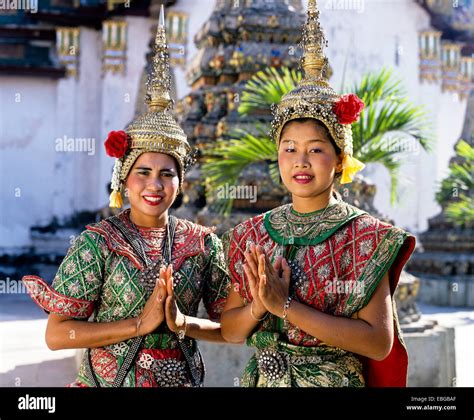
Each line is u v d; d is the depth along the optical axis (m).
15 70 14.56
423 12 14.20
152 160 2.55
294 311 2.20
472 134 14.05
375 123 5.09
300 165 2.31
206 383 4.18
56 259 14.21
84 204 14.79
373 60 13.97
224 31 5.84
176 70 13.77
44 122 14.84
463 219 11.32
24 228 14.48
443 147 14.03
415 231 13.59
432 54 14.16
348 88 6.15
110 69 14.62
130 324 2.40
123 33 14.62
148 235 2.61
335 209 2.39
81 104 14.93
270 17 5.55
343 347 2.21
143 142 2.54
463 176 11.56
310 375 2.28
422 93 14.15
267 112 5.38
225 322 2.46
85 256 2.49
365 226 2.32
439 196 12.19
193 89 6.61
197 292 2.61
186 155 2.68
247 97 5.14
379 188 13.32
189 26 13.88
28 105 14.78
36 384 4.82
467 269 11.19
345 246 2.31
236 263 2.49
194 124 6.05
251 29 5.58
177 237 2.65
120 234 2.57
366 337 2.20
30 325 7.73
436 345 4.40
